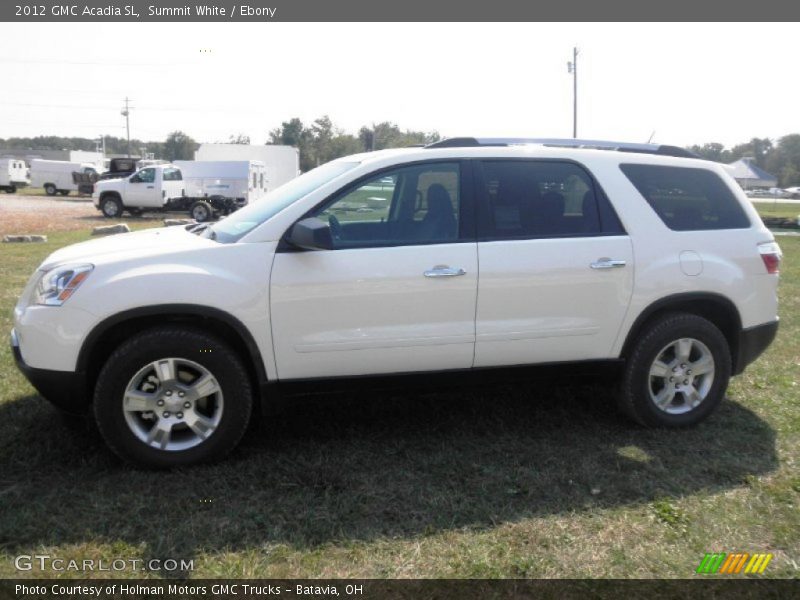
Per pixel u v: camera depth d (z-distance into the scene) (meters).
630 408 4.39
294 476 3.69
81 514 3.25
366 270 3.79
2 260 10.92
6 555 2.92
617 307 4.20
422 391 4.10
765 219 22.70
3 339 5.94
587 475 3.79
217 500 3.42
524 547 3.09
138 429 3.68
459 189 4.06
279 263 3.72
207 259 3.69
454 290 3.91
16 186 40.88
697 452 4.12
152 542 3.05
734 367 4.60
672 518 3.36
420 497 3.50
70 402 3.64
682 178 4.48
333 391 3.92
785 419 4.67
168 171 24.31
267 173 28.80
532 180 4.19
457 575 2.88
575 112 32.91
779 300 8.92
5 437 4.03
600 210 4.25
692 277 4.30
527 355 4.13
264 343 3.74
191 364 3.67
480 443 4.19
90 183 38.97
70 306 3.54
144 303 3.56
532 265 4.02
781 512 3.44
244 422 3.79
